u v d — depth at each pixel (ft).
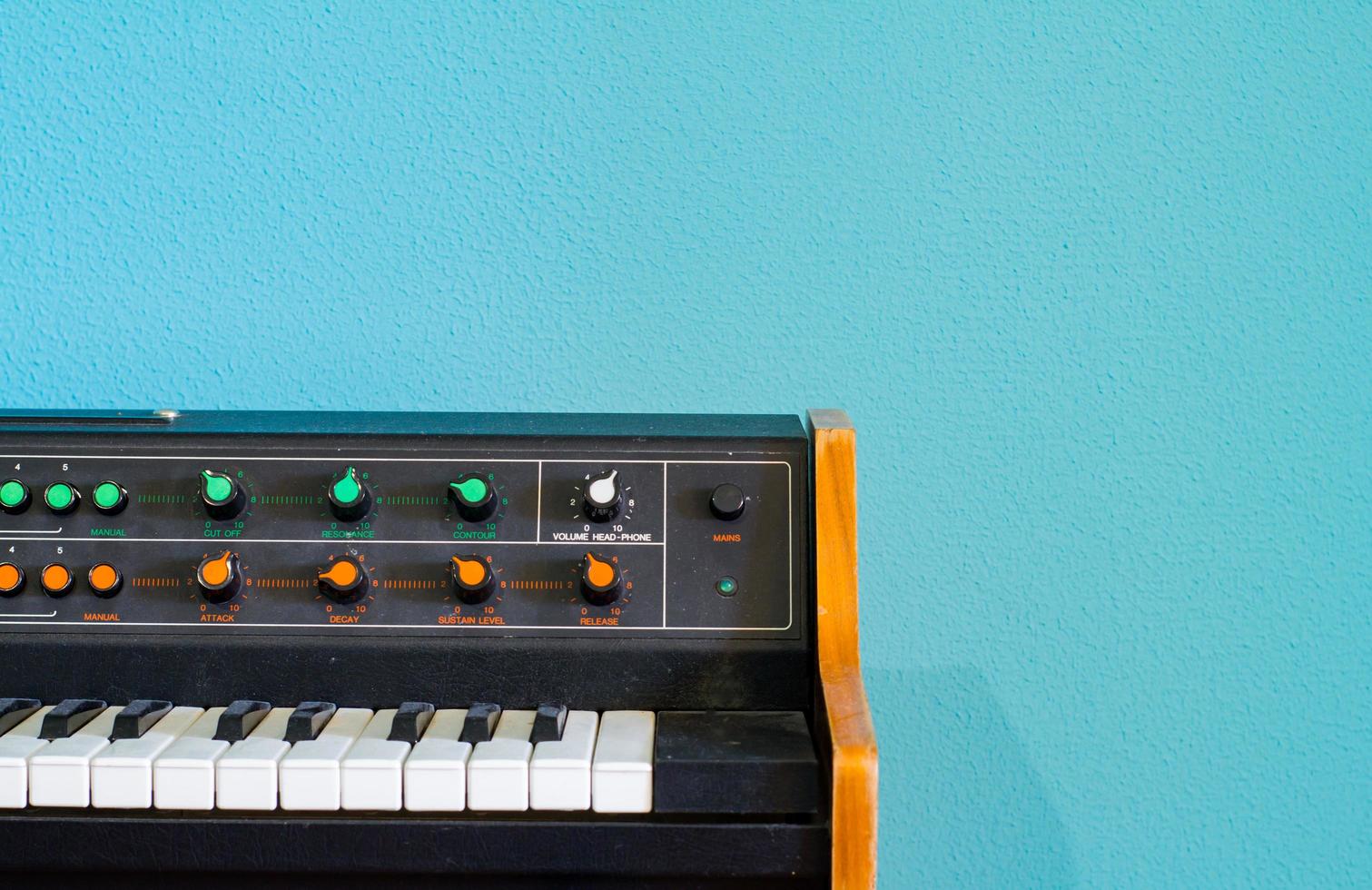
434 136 3.42
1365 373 3.43
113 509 2.74
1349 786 3.45
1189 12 3.43
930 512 3.43
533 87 3.42
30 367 3.42
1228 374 3.43
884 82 3.42
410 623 2.73
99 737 2.59
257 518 2.76
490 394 3.44
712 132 3.43
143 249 3.42
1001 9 3.42
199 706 2.72
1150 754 3.45
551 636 2.73
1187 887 3.46
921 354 3.43
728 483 2.76
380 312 3.43
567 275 3.43
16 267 3.41
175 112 3.41
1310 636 3.44
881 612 3.44
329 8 3.41
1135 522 3.43
